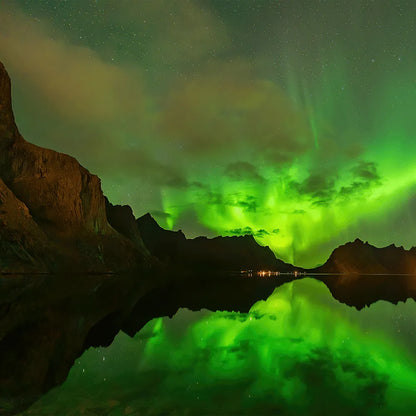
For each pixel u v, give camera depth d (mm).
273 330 8344
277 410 3564
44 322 8547
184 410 3510
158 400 3768
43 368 4867
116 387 4152
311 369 5027
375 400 3875
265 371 4891
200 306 13781
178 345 6574
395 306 15133
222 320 9961
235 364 5246
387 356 5863
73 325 8344
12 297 13742
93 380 4398
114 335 7395
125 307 12570
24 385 4148
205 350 6184
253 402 3748
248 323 9430
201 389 4129
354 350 6289
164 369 4934
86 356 5609
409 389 4250
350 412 3537
